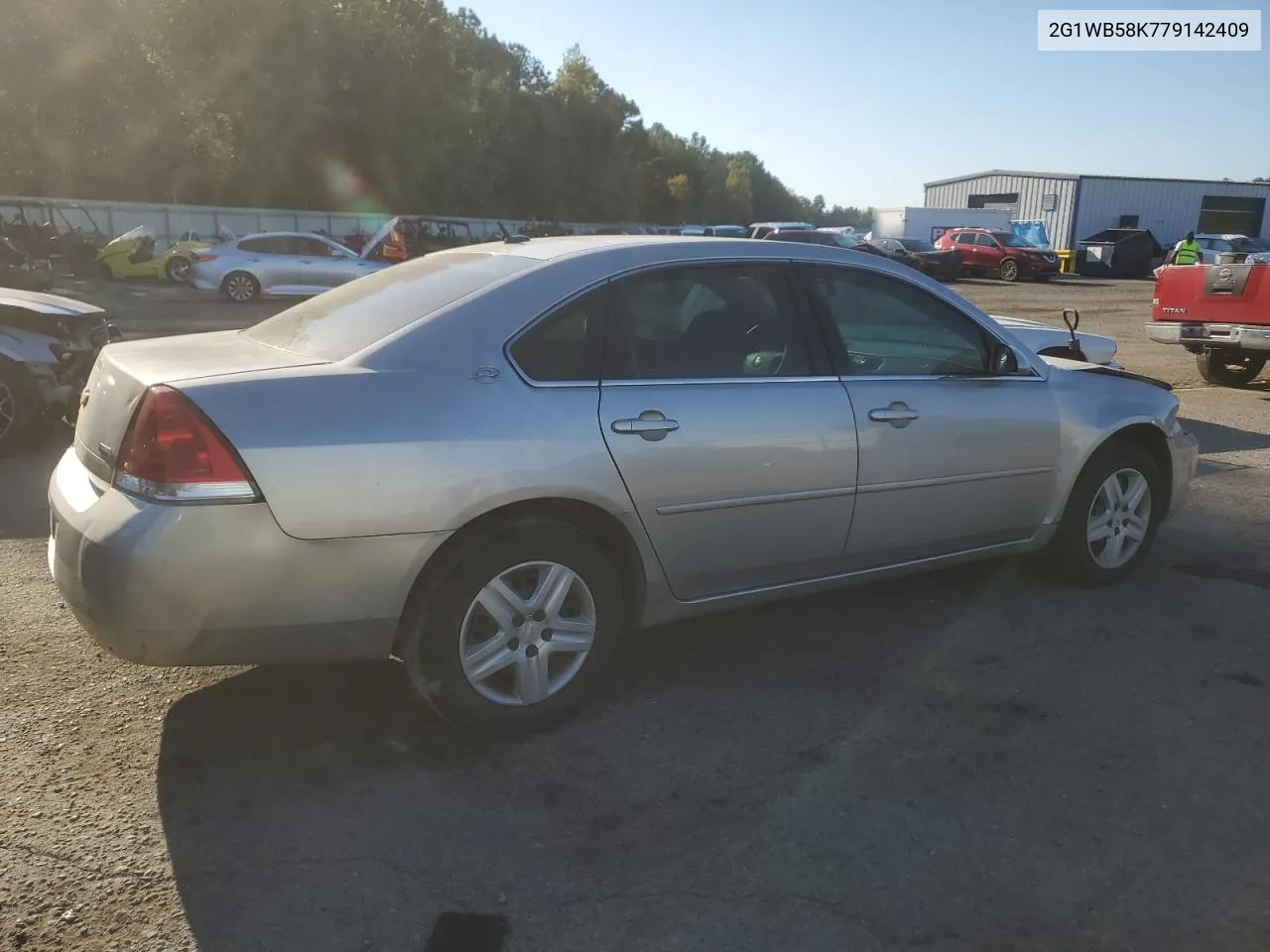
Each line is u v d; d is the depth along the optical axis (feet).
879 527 13.14
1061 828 9.57
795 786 10.25
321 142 166.61
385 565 9.89
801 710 11.86
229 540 9.30
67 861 8.84
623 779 10.34
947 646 13.70
